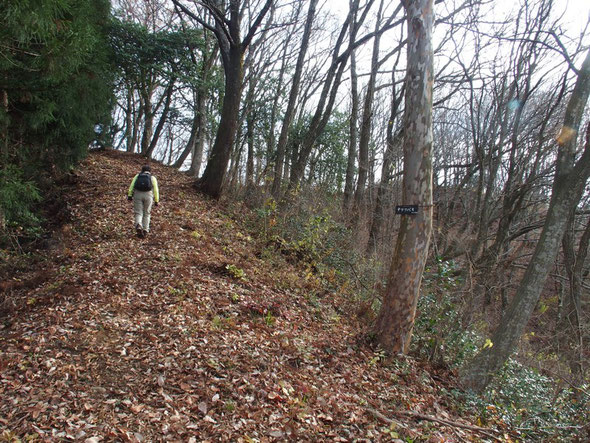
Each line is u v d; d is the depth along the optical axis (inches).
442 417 195.3
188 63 682.2
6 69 253.9
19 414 131.4
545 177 458.6
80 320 200.1
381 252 413.4
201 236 377.7
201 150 783.7
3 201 281.0
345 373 205.9
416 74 223.6
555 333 380.2
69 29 237.8
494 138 489.7
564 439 211.0
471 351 287.7
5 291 238.2
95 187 474.3
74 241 325.1
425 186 228.1
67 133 423.8
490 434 188.4
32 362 161.5
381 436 156.2
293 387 177.0
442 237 468.4
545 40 420.8
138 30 618.5
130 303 227.9
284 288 317.1
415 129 226.1
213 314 231.5
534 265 263.1
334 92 548.7
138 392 153.0
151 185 346.0
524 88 466.9
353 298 343.0
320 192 534.0
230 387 164.1
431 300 279.7
